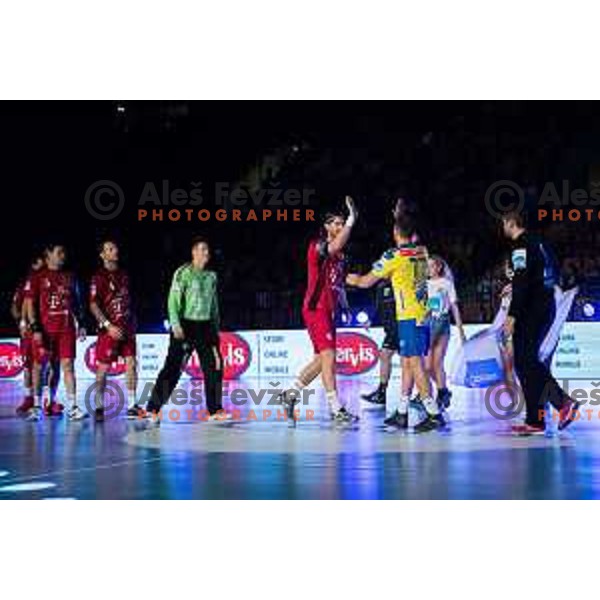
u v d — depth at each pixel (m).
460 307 22.25
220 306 23.92
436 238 23.45
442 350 12.77
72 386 13.41
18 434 11.50
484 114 25.20
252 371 20.58
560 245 22.98
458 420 12.35
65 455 9.61
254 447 9.97
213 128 25.95
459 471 8.25
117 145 25.88
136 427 12.15
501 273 22.31
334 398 11.73
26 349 14.00
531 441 10.16
